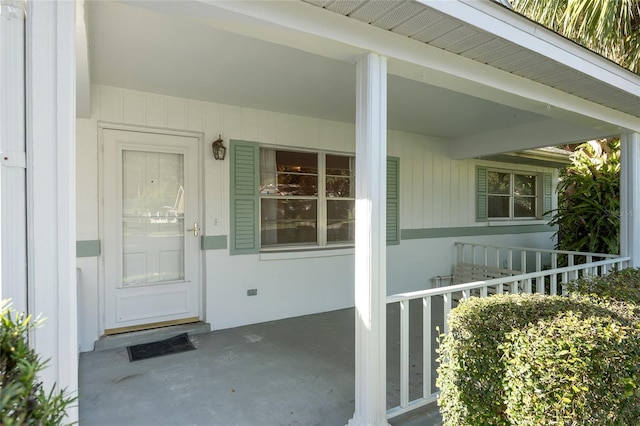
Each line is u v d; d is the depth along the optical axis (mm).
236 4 1638
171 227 3863
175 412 2344
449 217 6059
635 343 1569
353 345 3521
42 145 1263
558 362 1461
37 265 1254
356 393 2139
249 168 4172
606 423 1432
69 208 1307
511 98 2850
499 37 2129
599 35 3746
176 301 3861
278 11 1749
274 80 3275
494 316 1799
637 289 2629
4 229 1221
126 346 3447
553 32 2365
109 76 3176
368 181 2084
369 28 2025
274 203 4492
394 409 2264
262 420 2264
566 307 1891
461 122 4859
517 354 1558
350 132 4949
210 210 3939
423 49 2236
